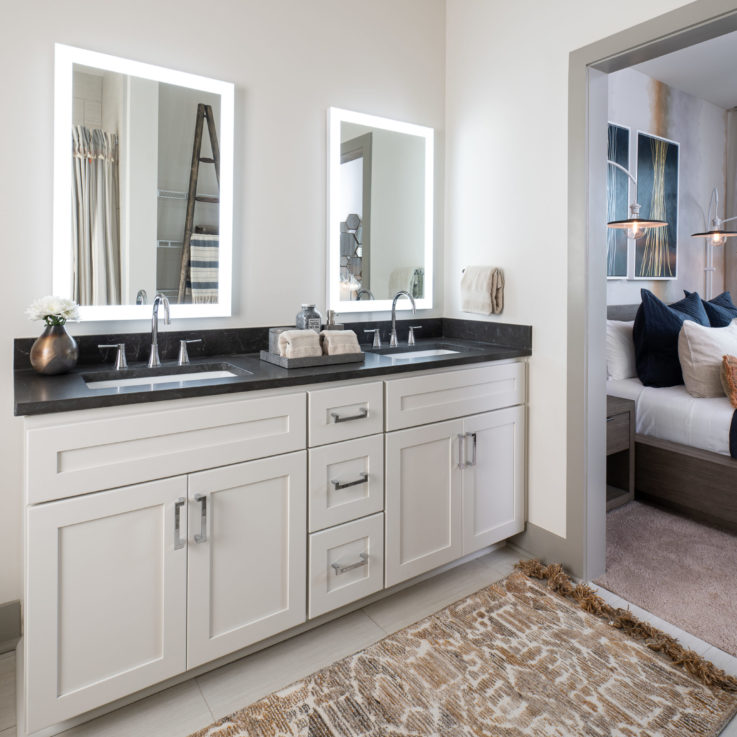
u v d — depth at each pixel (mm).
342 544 1787
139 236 1910
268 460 1607
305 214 2277
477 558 2320
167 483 1437
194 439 1481
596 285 2082
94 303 1839
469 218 2557
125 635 1402
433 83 2617
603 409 2150
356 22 2371
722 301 3902
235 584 1575
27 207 1714
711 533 2506
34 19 1697
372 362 1962
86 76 1784
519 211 2299
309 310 2098
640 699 1498
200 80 1981
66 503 1296
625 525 2596
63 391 1386
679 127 4016
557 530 2219
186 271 2012
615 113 3514
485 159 2455
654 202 3844
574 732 1390
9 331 1705
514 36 2281
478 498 2166
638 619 1864
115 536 1373
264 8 2133
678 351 2920
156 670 1452
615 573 2176
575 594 1993
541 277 2221
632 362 3199
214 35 2023
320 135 2297
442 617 1868
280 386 1612
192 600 1497
